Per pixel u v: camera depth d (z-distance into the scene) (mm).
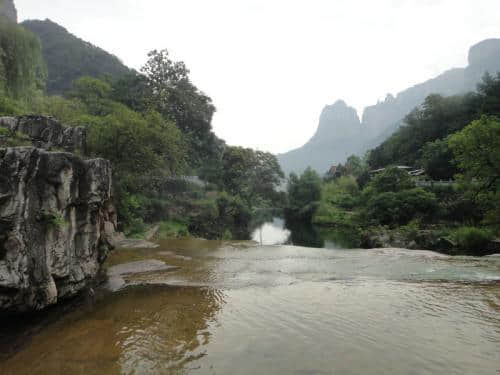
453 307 9688
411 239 27812
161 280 12203
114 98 43219
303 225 57594
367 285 12070
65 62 81188
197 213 38438
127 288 11227
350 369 6199
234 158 58438
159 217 33156
